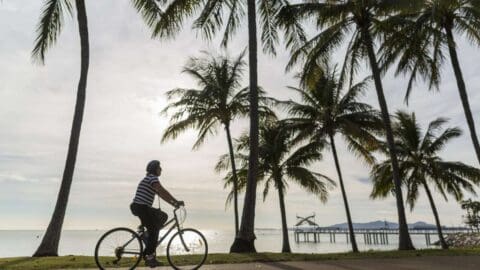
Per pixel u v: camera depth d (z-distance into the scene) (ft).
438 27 68.13
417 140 99.30
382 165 97.19
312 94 87.04
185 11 53.67
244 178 96.12
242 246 46.11
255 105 49.83
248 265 30.76
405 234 59.36
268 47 60.34
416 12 67.82
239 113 84.12
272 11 60.13
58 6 51.55
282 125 89.66
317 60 67.51
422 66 69.67
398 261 34.37
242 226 47.11
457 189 98.89
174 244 26.21
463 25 65.21
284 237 101.09
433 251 46.57
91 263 31.12
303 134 84.74
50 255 42.47
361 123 82.94
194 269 27.30
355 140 87.66
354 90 82.48
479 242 145.59
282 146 98.58
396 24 66.49
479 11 63.26
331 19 66.33
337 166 86.79
